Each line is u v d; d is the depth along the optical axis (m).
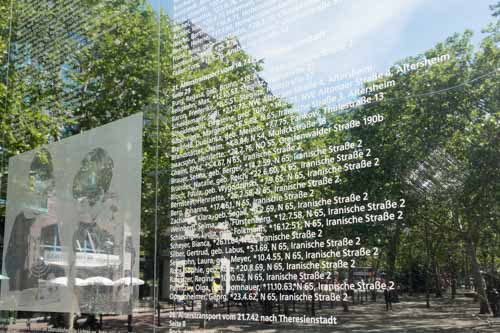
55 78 6.64
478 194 3.34
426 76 3.64
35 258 6.06
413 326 3.28
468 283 3.24
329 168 3.89
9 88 7.12
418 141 3.59
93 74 6.20
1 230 6.71
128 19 6.01
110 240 5.33
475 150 3.40
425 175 3.52
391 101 3.72
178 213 4.87
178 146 5.05
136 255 5.05
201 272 4.54
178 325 4.54
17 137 6.86
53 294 5.72
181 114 5.13
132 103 5.69
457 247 3.34
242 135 4.56
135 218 5.16
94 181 5.68
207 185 4.71
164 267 4.82
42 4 7.04
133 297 4.96
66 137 6.25
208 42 5.09
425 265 3.38
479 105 3.43
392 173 3.61
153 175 5.16
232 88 4.76
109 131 5.67
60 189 6.04
